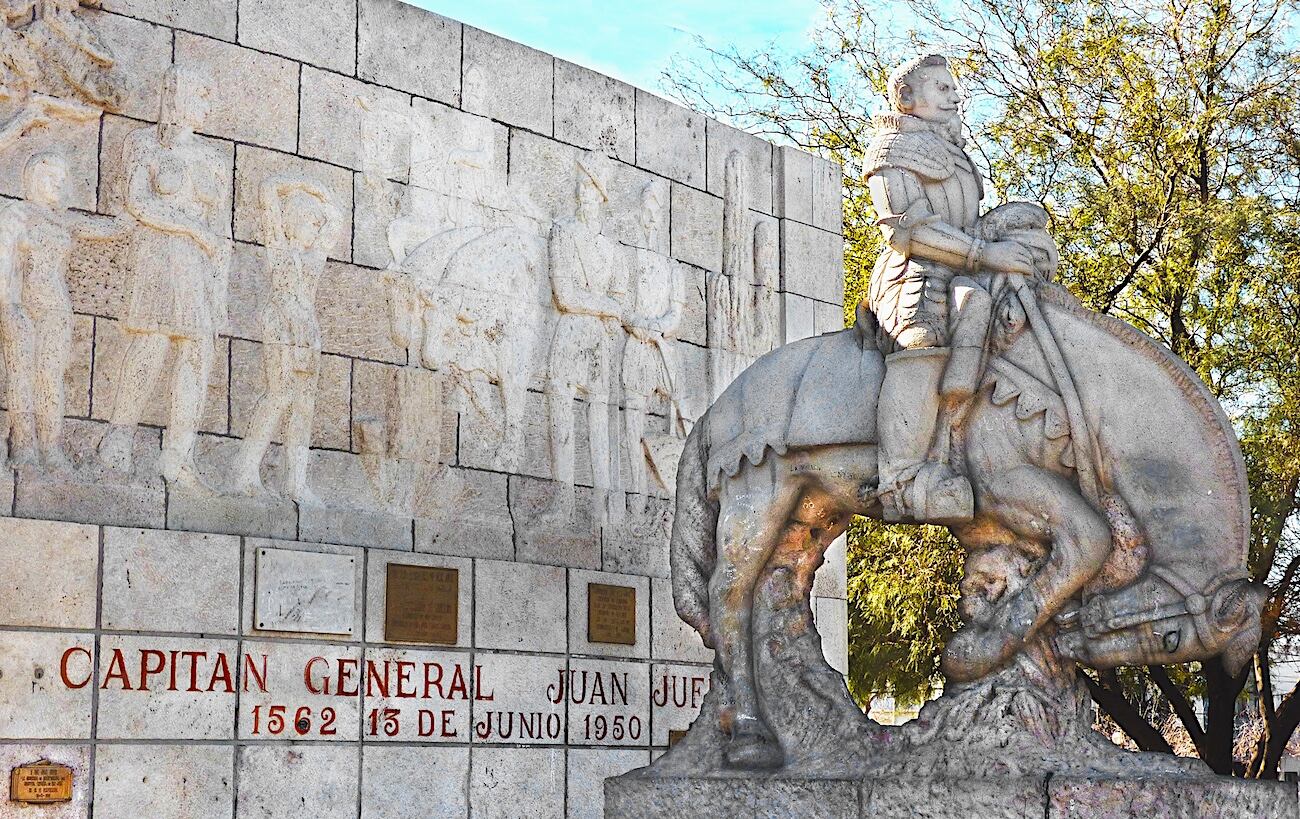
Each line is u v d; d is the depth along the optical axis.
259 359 8.27
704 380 10.40
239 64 8.38
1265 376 14.49
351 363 8.62
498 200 9.37
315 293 8.51
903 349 7.00
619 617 9.52
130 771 7.46
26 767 7.16
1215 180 15.20
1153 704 18.44
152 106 8.07
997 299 6.96
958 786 6.33
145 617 7.61
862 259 16.44
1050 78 15.55
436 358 8.95
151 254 7.94
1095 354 6.83
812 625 7.46
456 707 8.66
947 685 6.97
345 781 8.16
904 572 14.47
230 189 8.26
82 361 7.72
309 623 8.13
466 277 9.11
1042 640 6.74
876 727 6.86
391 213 8.88
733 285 10.62
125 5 8.05
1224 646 6.49
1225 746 14.27
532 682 9.03
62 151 7.76
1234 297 14.41
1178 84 15.11
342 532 8.39
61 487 7.49
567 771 9.11
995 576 6.87
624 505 9.77
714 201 10.63
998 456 6.83
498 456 9.19
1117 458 6.71
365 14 8.90
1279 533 13.80
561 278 9.55
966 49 16.17
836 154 16.94
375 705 8.34
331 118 8.70
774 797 6.73
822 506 7.35
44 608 7.31
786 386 7.39
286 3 8.59
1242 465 6.67
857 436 7.11
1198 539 6.57
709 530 7.58
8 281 7.50
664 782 7.07
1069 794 6.14
